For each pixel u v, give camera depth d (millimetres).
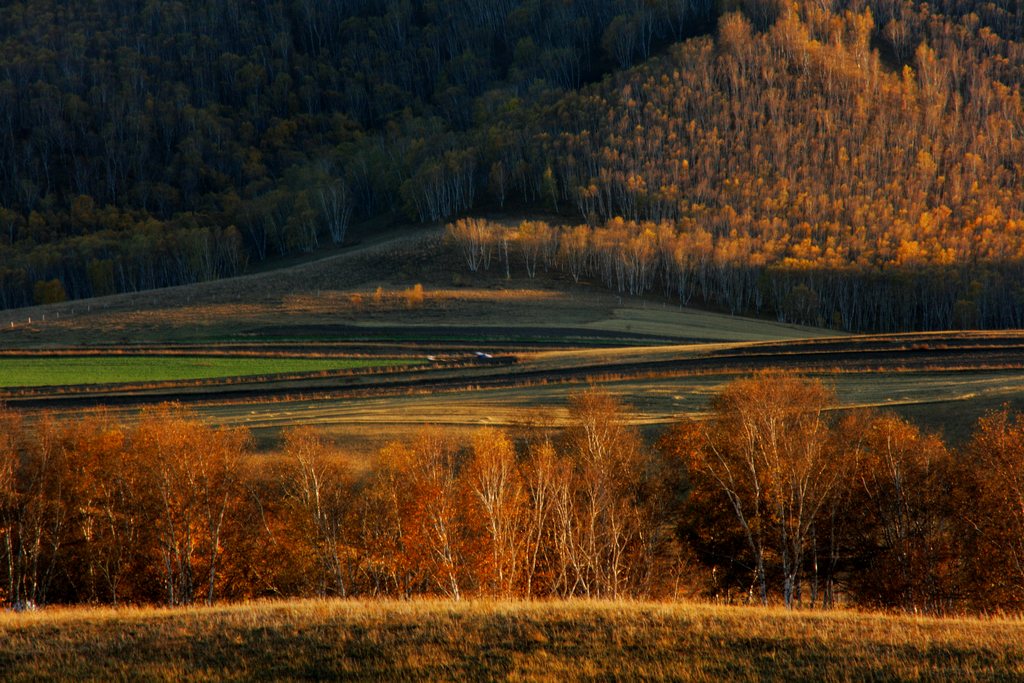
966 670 32406
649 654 34375
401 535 68000
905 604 63188
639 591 68375
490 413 105500
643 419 99438
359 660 34188
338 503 70812
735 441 70688
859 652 34406
